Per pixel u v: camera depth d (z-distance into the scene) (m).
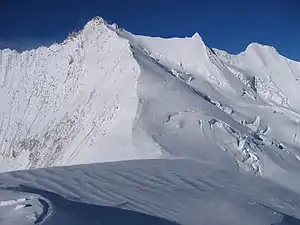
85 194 16.62
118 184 19.17
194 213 16.05
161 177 22.00
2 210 11.52
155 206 16.23
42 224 10.76
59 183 17.84
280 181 29.88
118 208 14.77
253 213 17.27
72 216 11.92
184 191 19.55
